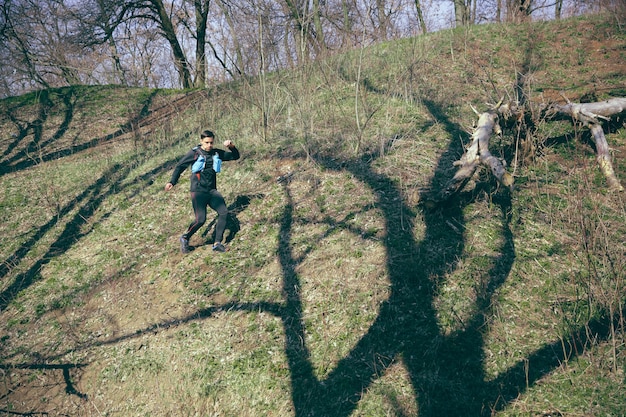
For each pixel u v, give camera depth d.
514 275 4.44
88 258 6.17
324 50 9.51
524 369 3.64
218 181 6.88
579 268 4.41
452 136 6.72
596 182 5.55
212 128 8.89
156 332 4.73
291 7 11.96
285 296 4.70
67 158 9.33
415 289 4.41
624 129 6.44
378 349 4.01
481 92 8.27
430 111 7.57
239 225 5.86
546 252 4.65
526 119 6.02
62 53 18.12
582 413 3.27
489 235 4.89
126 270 5.71
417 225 5.04
